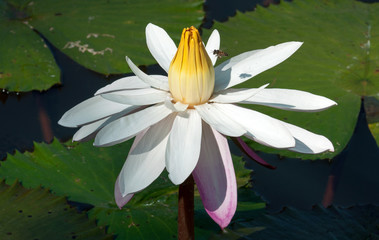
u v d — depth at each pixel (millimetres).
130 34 796
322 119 643
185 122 426
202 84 431
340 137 625
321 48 767
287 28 826
